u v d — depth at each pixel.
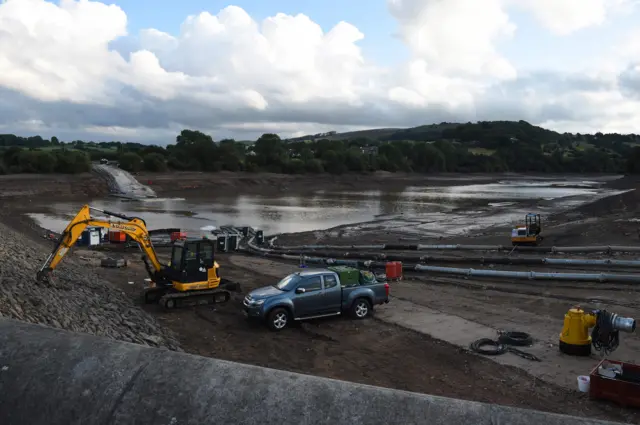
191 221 65.94
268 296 16.02
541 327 15.30
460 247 33.69
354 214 75.19
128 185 112.81
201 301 19.03
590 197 96.69
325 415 2.20
